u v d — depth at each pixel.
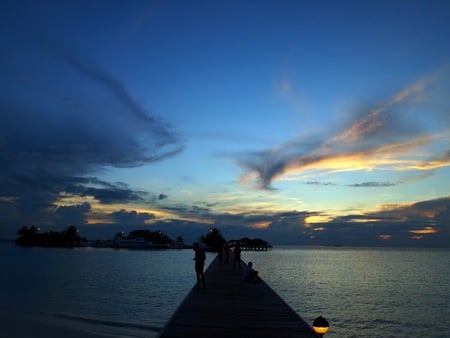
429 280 55.72
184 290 39.41
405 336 22.77
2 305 29.45
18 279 50.34
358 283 49.69
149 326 22.91
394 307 31.98
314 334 9.79
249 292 16.64
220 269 28.86
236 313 12.20
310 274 61.69
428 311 30.44
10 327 21.92
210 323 10.88
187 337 9.45
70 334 20.58
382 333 23.33
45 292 37.41
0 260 101.50
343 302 33.81
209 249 163.50
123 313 26.77
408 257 169.38
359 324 25.50
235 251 28.00
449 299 36.78
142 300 32.59
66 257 125.94
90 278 52.44
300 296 36.91
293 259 121.12
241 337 9.49
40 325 22.59
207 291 16.97
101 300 32.53
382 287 45.97
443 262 119.00
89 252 181.25
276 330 10.15
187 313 12.20
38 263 89.88
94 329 21.77
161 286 43.00
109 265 83.88
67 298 33.62
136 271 65.81
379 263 106.56
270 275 58.53
